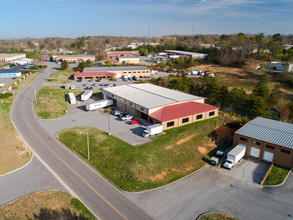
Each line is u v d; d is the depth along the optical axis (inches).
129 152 1768.0
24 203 1278.3
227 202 1374.3
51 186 1429.6
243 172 1712.6
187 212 1277.1
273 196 1438.2
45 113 2625.5
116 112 2596.0
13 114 2571.4
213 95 3073.3
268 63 5280.5
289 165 1734.7
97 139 1993.1
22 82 3976.4
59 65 5989.2
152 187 1485.0
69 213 1221.1
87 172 1592.0
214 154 1982.0
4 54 7037.4
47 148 1886.1
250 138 1887.3
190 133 2169.0
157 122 2218.3
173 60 6481.3
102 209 1266.0
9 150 1839.3
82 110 2785.4
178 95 2790.4
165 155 1817.2
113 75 4589.1
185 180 1594.5
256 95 3031.5
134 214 1241.4
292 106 2775.6
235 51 6481.3
